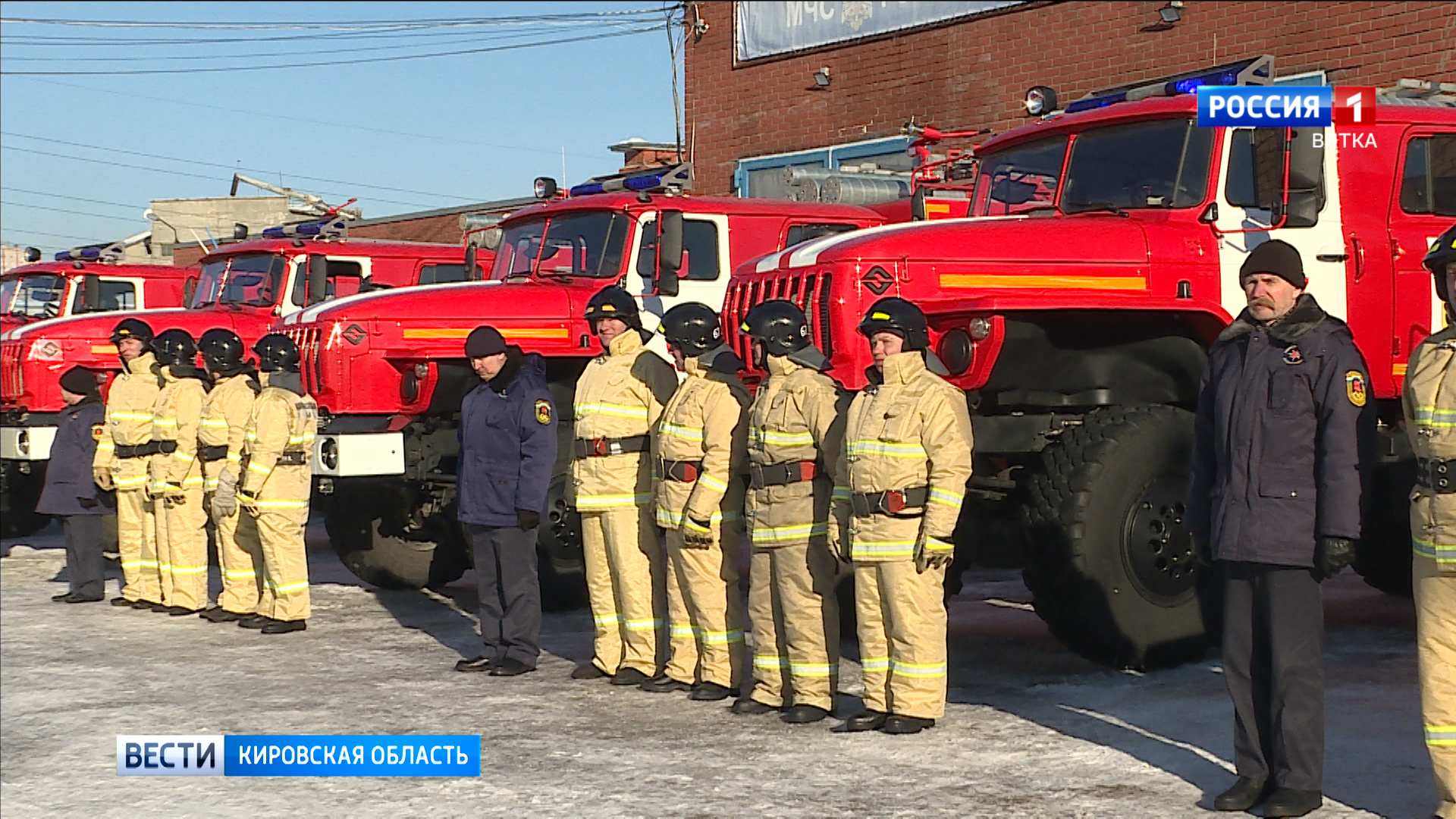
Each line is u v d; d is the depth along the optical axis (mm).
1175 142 7281
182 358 9898
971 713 6426
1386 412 7645
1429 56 11930
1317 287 7203
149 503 10250
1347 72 12500
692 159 18469
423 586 10906
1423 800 5027
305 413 9117
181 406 9844
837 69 16781
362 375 9539
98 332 13617
